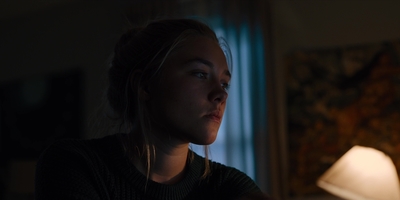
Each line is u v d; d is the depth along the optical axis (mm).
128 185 842
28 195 4789
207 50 838
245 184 956
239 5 3867
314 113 3537
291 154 3564
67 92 4875
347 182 2645
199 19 1036
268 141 3564
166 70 834
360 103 3416
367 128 3371
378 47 3438
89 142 896
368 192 2559
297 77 3633
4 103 5262
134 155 867
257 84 3688
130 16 4305
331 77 3529
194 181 899
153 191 838
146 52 879
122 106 928
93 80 4723
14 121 5156
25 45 5297
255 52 3738
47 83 5035
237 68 3781
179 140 840
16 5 4977
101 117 1048
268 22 3732
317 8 3699
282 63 3721
